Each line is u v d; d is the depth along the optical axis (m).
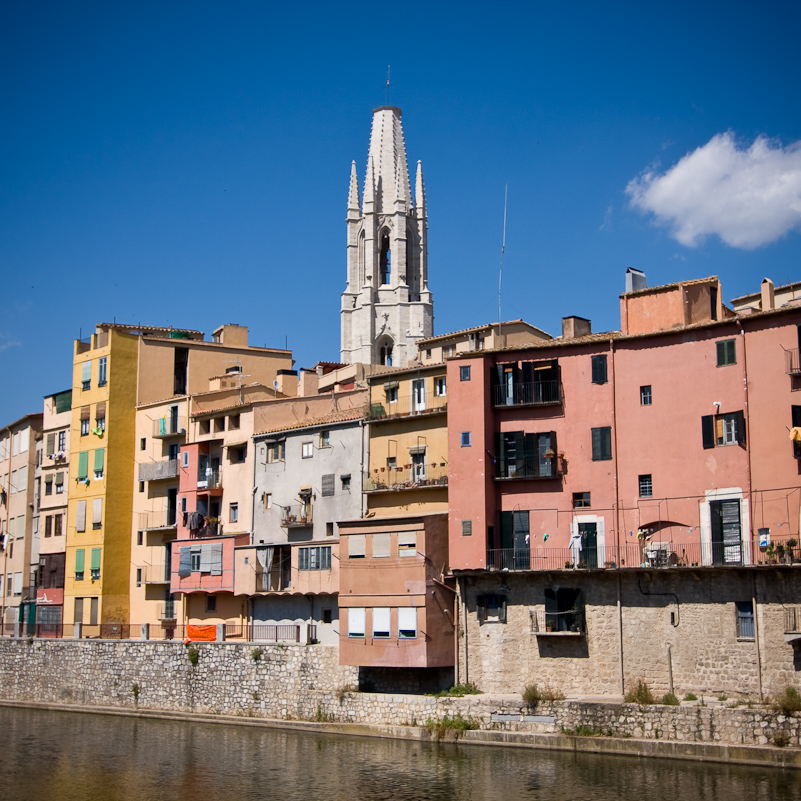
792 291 72.19
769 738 48.91
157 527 86.56
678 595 55.28
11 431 107.88
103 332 94.12
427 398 70.00
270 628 72.25
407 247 172.12
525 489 62.09
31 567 100.06
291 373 90.31
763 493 55.12
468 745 55.94
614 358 60.88
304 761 54.69
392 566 62.16
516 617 59.84
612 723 53.00
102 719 73.12
